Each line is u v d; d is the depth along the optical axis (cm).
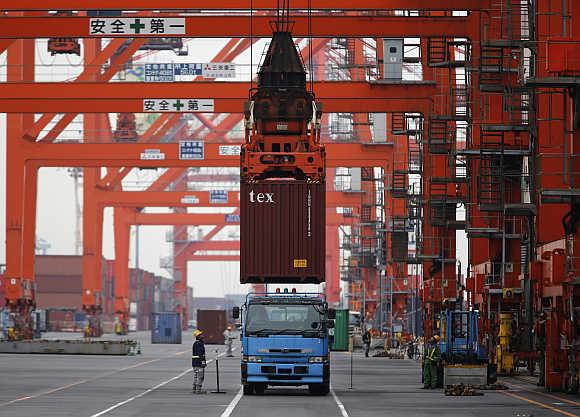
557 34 10825
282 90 11200
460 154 13450
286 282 10588
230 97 17950
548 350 10662
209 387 11506
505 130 12344
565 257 10019
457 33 15200
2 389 11112
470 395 10188
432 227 18225
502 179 12669
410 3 13938
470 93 15238
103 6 14475
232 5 14412
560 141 11025
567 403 9244
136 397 9925
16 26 15488
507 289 13412
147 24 15350
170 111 18162
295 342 10081
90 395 10200
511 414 8100
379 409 8538
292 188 10619
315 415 7938
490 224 14450
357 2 14000
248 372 10088
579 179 10119
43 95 18112
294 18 15188
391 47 18200
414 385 11981
